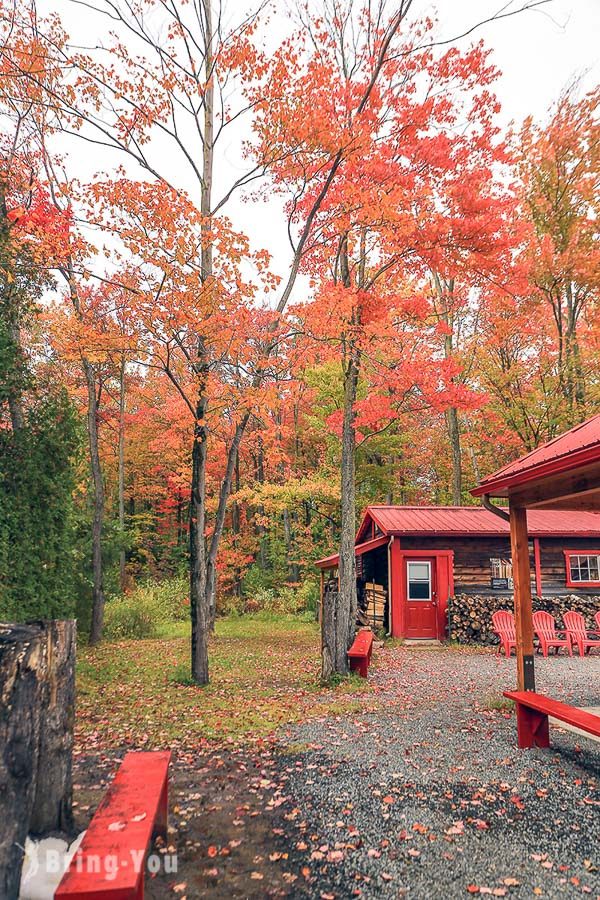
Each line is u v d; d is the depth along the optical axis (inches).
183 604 898.7
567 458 207.3
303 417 1010.7
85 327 380.5
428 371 502.9
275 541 1062.4
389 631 637.3
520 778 195.8
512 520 287.0
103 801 130.2
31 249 349.4
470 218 427.5
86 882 93.4
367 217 402.9
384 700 334.3
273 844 153.9
